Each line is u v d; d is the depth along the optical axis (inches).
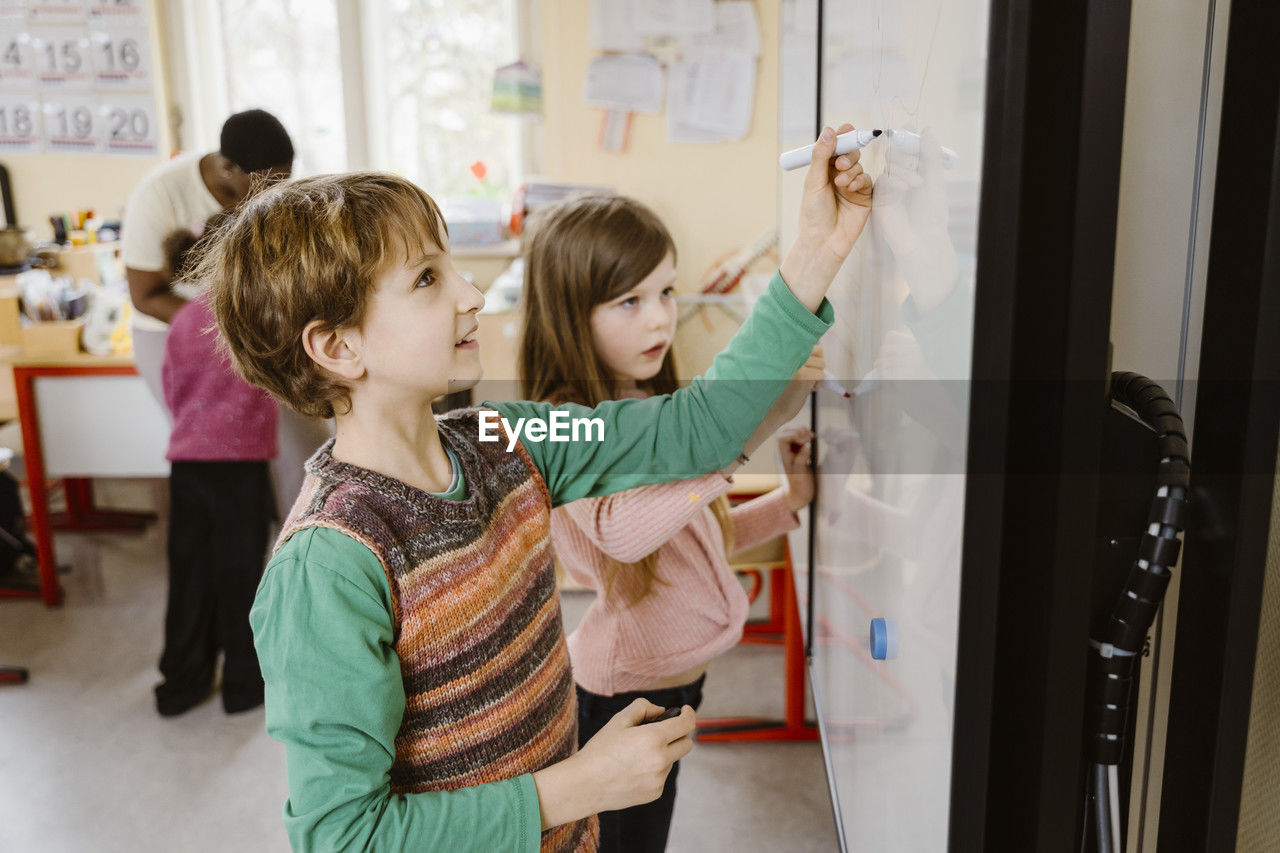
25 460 106.2
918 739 24.4
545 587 32.8
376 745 26.0
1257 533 22.3
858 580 32.3
